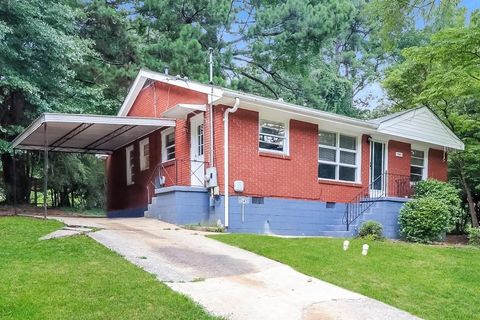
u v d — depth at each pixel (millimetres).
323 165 14875
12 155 16547
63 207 22500
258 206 13016
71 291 5625
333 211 14781
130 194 17672
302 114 13672
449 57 13852
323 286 6902
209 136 12930
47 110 16031
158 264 7418
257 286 6648
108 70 20391
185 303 5473
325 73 34062
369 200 14883
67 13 16766
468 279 7859
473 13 13266
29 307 5027
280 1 30109
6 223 10953
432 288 7223
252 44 26953
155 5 22781
